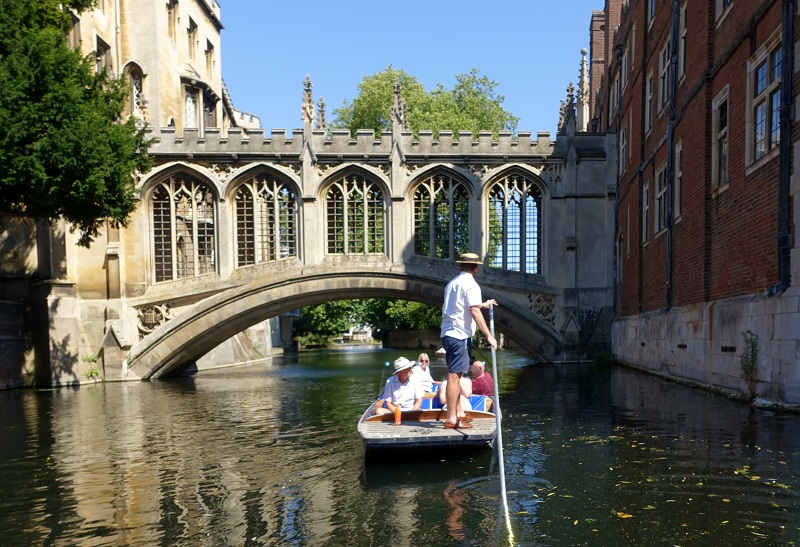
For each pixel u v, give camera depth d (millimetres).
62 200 13875
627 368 19891
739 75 11055
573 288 22984
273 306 22578
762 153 10219
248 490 6117
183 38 29047
